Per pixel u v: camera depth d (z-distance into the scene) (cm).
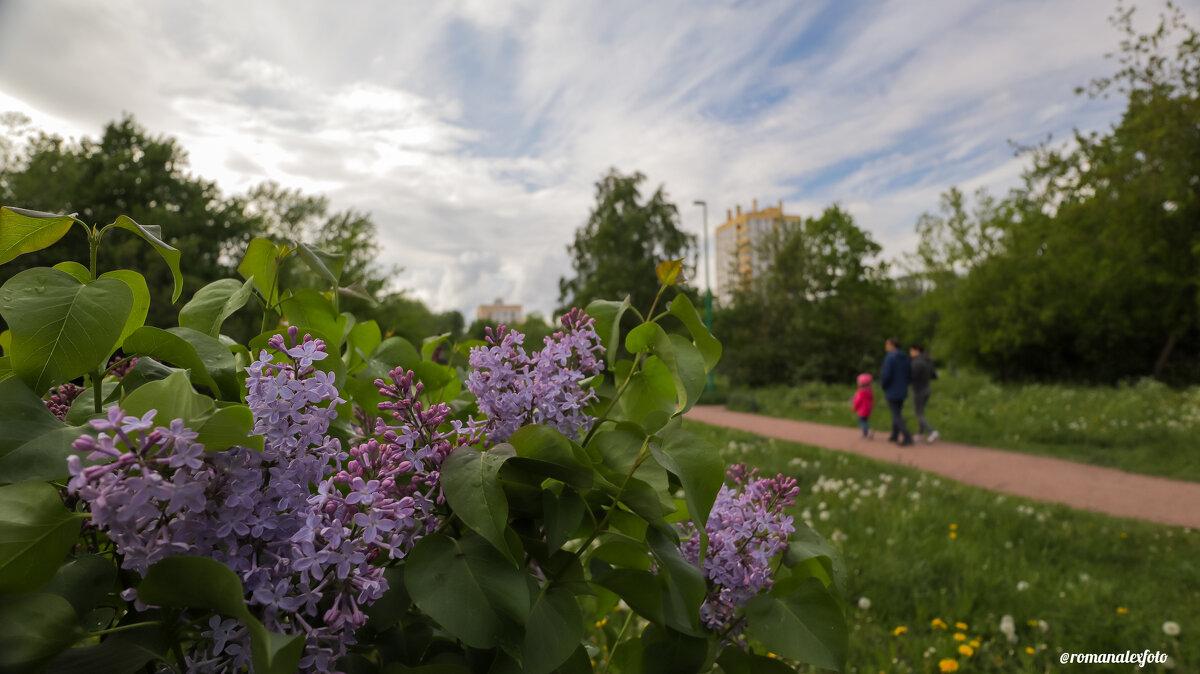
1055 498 771
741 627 139
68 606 76
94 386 96
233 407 74
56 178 2256
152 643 82
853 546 467
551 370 123
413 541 98
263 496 85
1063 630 356
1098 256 2503
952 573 439
